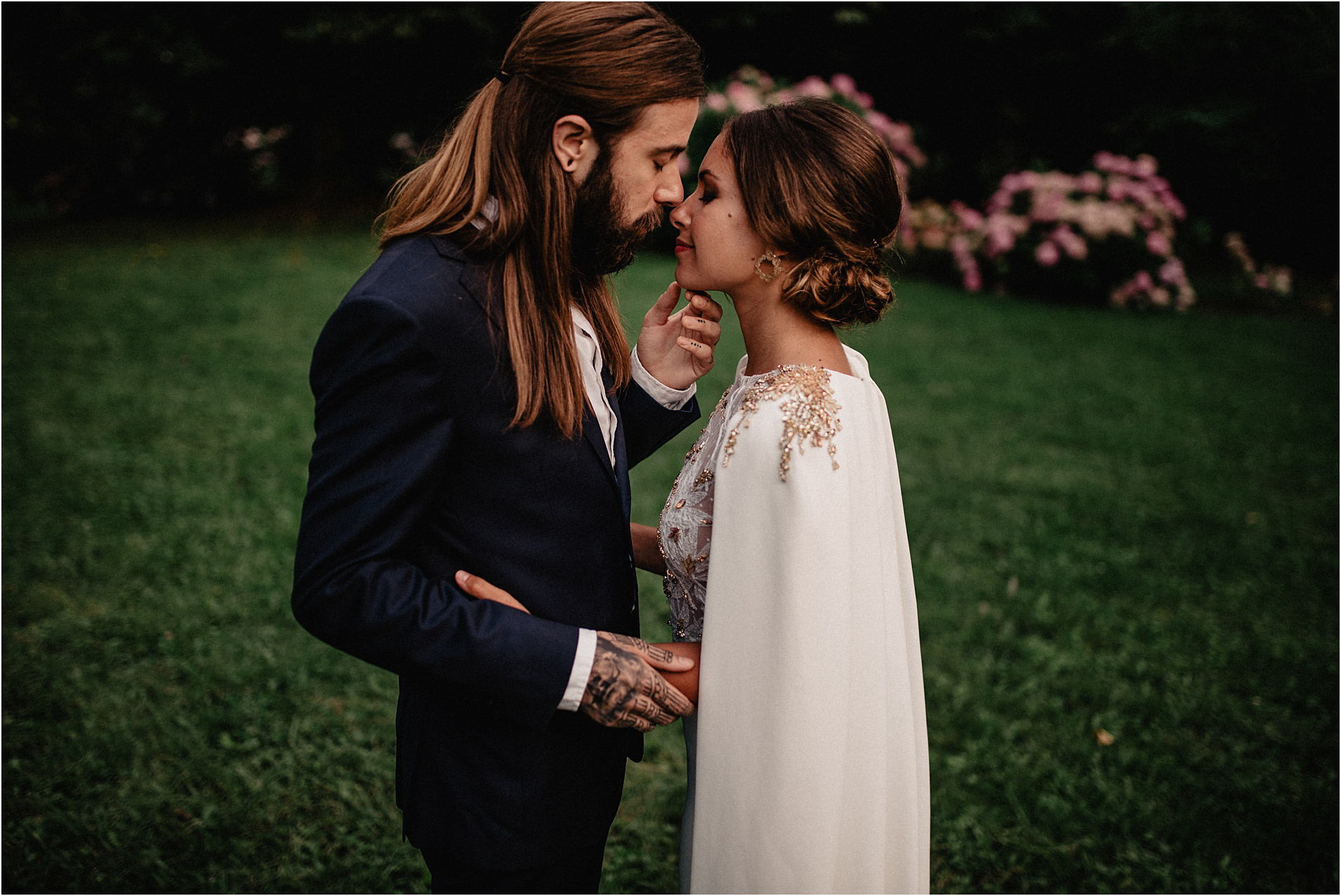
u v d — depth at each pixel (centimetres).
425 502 107
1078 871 225
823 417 115
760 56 1253
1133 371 704
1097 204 948
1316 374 715
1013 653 318
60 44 1059
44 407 502
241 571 338
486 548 116
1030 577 369
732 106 870
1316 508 462
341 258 973
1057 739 271
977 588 359
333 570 103
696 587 132
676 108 114
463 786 121
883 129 1009
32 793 229
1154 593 362
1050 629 334
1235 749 269
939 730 274
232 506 393
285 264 925
